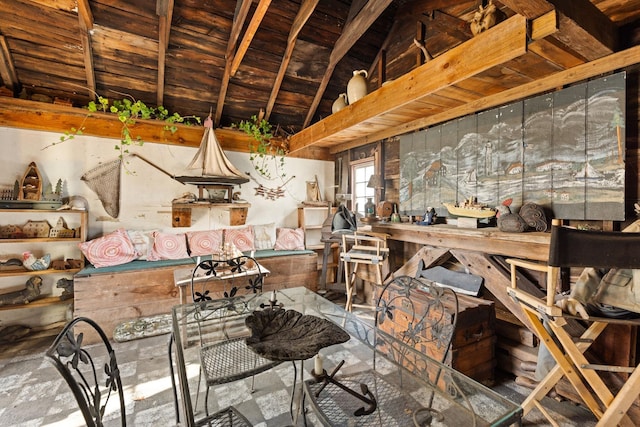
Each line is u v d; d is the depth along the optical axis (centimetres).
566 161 210
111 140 361
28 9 270
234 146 425
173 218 390
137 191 376
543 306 141
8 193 314
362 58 401
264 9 257
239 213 412
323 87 406
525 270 239
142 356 259
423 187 323
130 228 372
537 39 161
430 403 144
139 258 349
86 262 337
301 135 419
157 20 304
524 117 233
